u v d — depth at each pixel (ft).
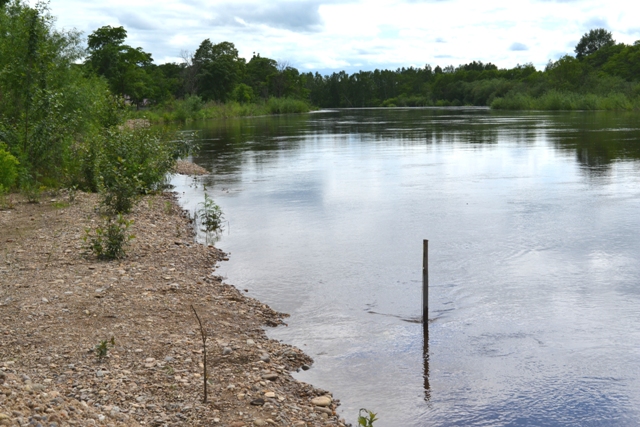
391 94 652.48
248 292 31.55
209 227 46.37
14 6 66.64
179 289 30.60
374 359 23.76
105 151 61.11
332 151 106.01
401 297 30.48
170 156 69.87
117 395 19.36
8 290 29.45
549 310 28.35
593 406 20.01
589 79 333.62
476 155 93.04
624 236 40.75
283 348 24.39
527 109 327.88
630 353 23.73
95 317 26.25
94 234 40.81
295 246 40.57
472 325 26.86
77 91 75.36
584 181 63.93
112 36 270.87
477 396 20.80
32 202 52.65
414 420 19.36
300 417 19.06
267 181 70.69
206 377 20.86
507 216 47.83
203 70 338.54
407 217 48.65
